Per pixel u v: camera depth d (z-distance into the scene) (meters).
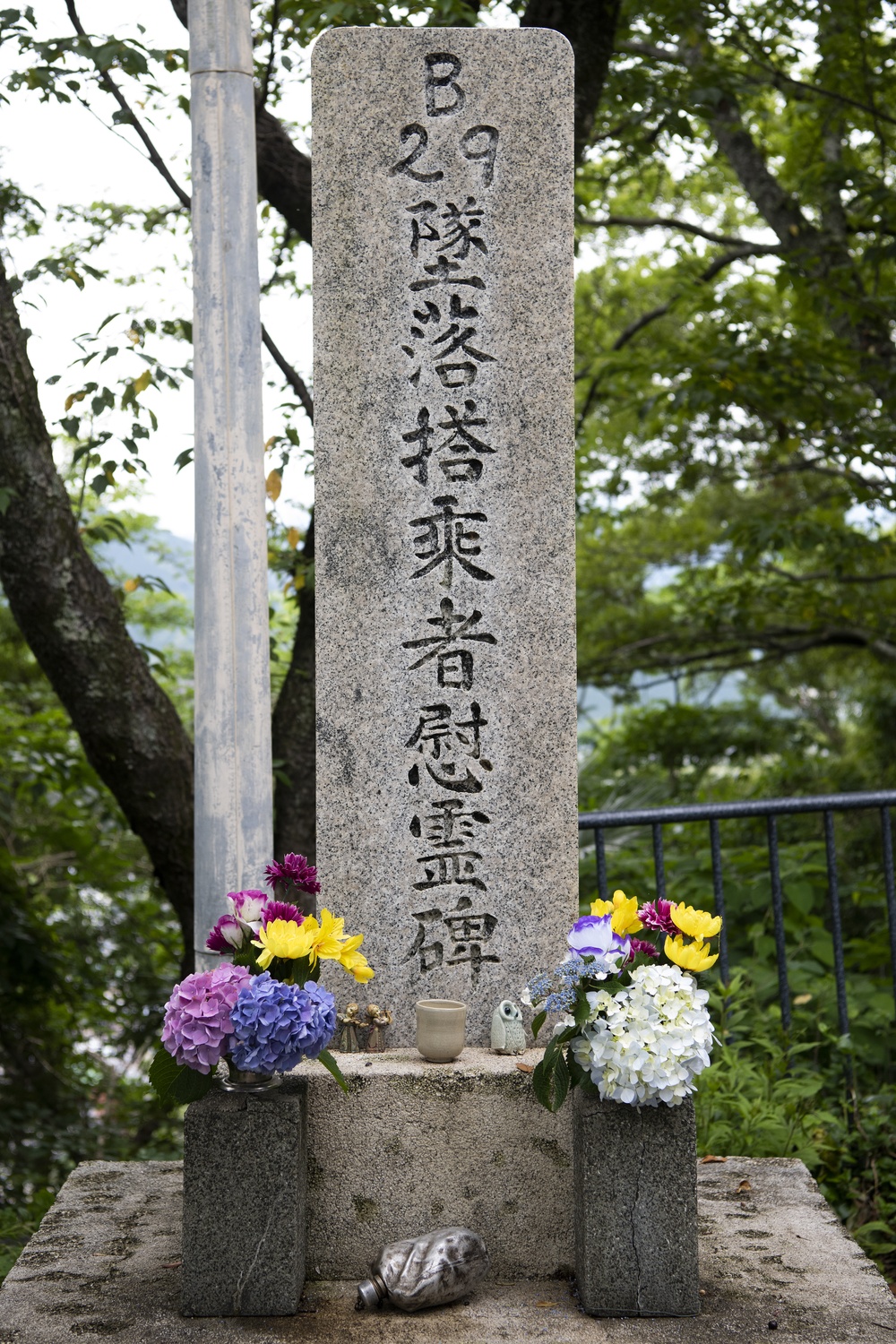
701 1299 2.51
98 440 3.97
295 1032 2.33
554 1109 2.48
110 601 4.26
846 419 6.52
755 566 8.50
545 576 2.92
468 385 2.91
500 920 2.89
